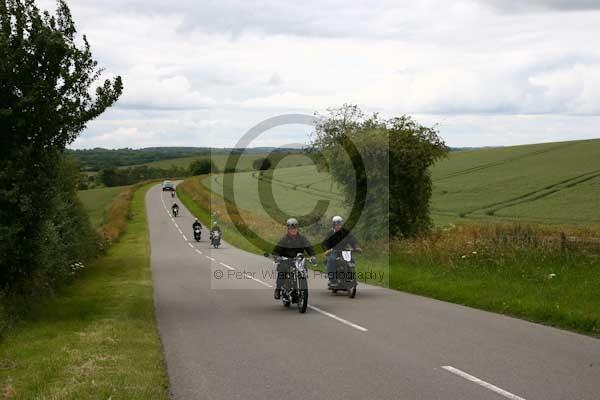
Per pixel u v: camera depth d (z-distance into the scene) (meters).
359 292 16.78
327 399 6.96
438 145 25.33
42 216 13.04
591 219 40.22
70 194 23.69
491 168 69.69
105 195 107.00
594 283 14.20
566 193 51.06
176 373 8.30
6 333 11.06
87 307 14.75
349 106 25.41
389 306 13.99
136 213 70.44
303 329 11.45
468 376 7.75
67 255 19.70
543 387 7.21
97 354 9.22
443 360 8.63
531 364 8.31
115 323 12.14
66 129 12.87
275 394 7.21
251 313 13.62
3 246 12.24
